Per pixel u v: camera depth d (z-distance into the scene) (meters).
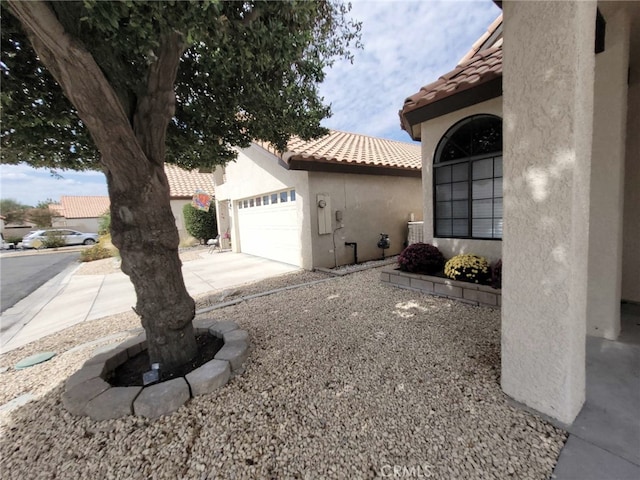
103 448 2.17
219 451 2.09
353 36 3.78
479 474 1.80
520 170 2.18
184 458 2.05
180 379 2.71
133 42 1.87
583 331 2.19
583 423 2.13
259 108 3.76
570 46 1.84
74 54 1.86
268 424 2.32
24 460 2.13
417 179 10.94
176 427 2.32
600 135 3.15
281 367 3.13
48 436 2.33
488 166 5.18
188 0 1.62
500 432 2.10
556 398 2.16
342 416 2.36
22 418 2.59
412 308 4.71
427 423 2.23
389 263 8.73
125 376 3.09
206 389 2.69
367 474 1.86
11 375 3.45
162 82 2.53
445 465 1.88
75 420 2.47
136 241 2.74
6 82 2.36
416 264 5.84
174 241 2.95
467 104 4.69
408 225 10.07
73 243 25.58
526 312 2.27
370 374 2.92
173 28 1.77
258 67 2.95
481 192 5.32
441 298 5.12
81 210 37.03
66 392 2.64
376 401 2.52
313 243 8.18
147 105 2.61
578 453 1.89
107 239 15.52
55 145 3.13
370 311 4.68
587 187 2.09
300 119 4.11
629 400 2.34
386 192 9.96
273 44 2.31
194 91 3.56
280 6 2.07
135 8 1.54
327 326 4.18
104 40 1.99
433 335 3.69
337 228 8.71
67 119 2.74
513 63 2.14
